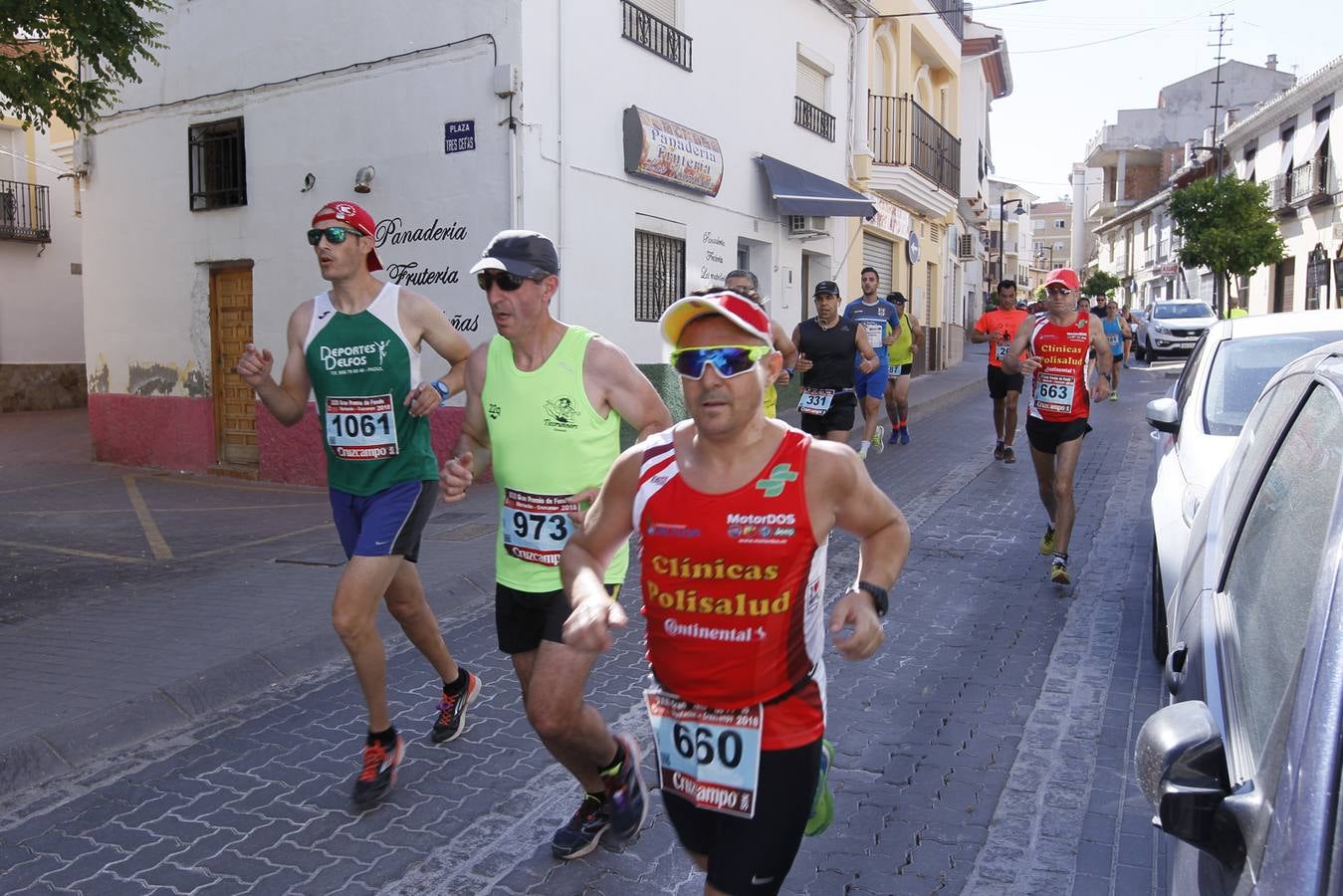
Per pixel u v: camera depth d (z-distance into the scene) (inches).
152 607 256.7
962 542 320.5
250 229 475.8
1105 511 362.6
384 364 157.5
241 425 500.1
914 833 148.0
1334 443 90.0
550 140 415.5
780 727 91.3
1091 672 210.5
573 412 134.1
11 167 861.2
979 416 664.4
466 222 411.8
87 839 150.4
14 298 861.2
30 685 199.2
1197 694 96.0
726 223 559.2
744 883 91.3
